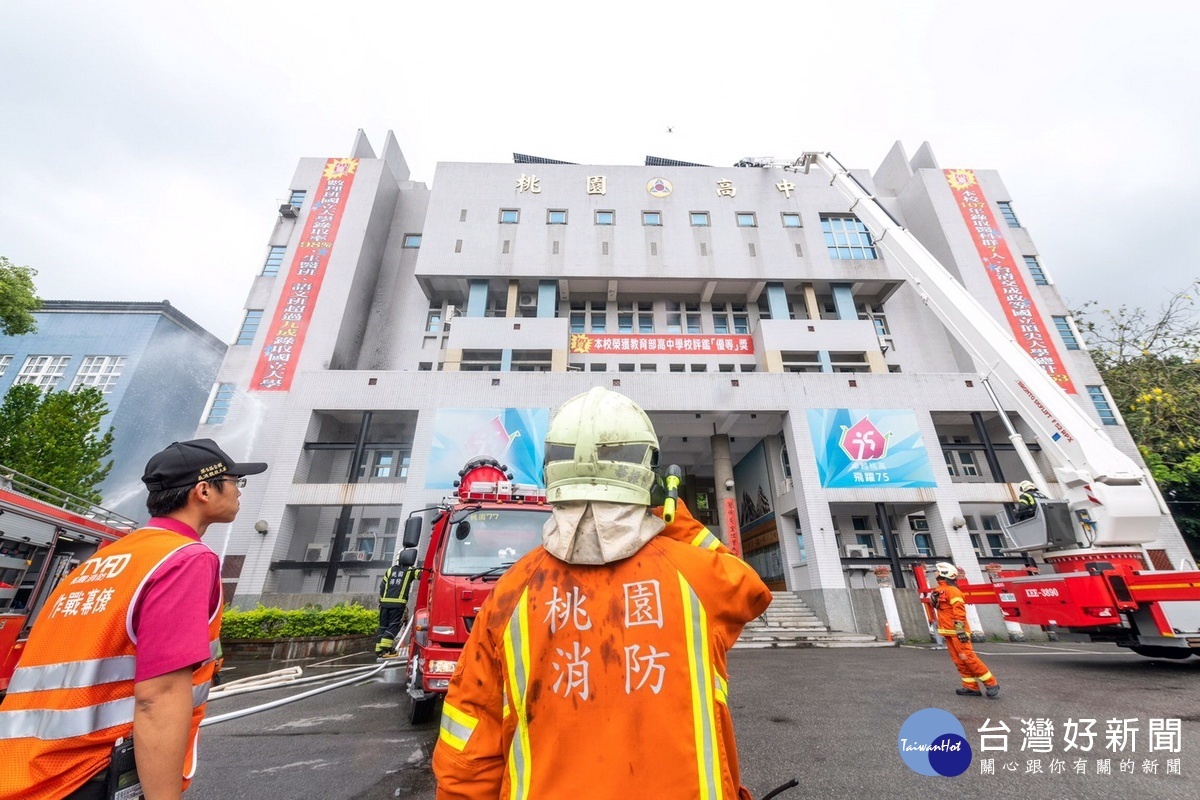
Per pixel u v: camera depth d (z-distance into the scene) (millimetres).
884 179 27406
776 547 19516
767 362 20219
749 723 5211
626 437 1359
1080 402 19156
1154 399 20156
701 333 23016
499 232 22844
